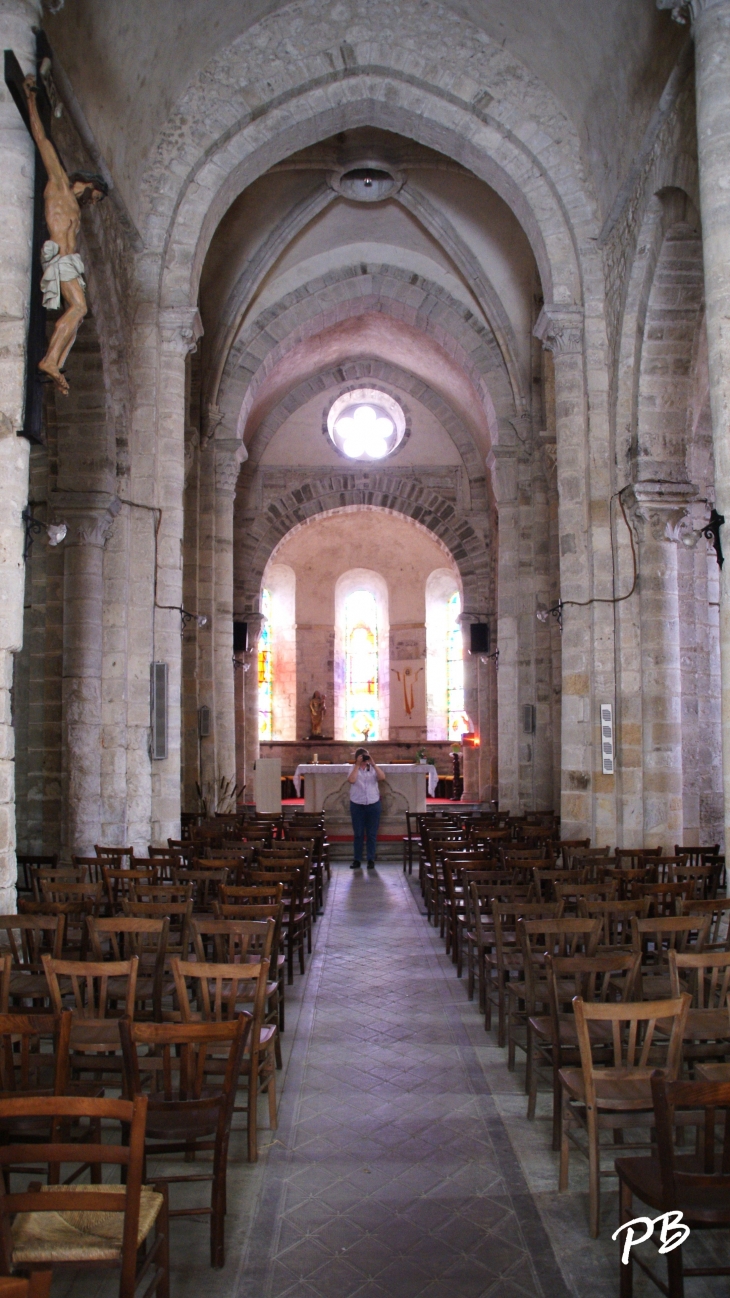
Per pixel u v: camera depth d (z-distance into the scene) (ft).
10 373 26.35
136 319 46.14
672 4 30.22
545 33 46.11
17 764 49.29
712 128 28.04
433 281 74.74
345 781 74.90
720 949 23.57
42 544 49.65
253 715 94.48
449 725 114.83
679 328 43.55
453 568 109.60
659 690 44.93
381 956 37.24
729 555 26.94
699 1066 15.25
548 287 49.44
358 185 66.54
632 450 45.19
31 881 35.17
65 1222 12.60
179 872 31.14
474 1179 18.25
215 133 47.98
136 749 44.65
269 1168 18.72
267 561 97.14
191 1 43.27
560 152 49.01
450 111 49.98
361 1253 15.70
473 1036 27.02
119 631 44.39
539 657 71.51
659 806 44.68
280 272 73.87
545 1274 15.08
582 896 26.50
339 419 99.40
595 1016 15.97
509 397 73.87
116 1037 18.22
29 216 26.99
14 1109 10.98
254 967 17.92
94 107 39.22
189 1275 15.07
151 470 45.73
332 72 49.29
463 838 46.14
